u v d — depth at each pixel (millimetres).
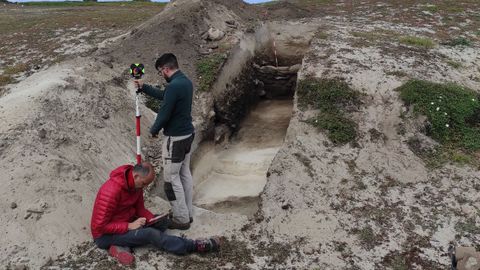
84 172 5883
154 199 6121
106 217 4758
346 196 6250
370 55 9828
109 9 18641
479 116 7816
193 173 7727
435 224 5758
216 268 4934
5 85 9414
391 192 6332
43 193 5297
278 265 5074
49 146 5957
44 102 6590
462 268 4840
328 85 8328
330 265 5102
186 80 4961
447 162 6926
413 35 11852
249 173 8023
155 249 5047
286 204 6020
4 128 5980
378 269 5062
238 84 10023
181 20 10422
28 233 4895
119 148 6820
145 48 9828
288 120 10156
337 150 7125
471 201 6160
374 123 7617
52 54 11359
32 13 17609
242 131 9711
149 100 8461
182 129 5031
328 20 13406
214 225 5672
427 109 7672
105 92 7688
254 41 11234
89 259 4797
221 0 12172
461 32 12359
